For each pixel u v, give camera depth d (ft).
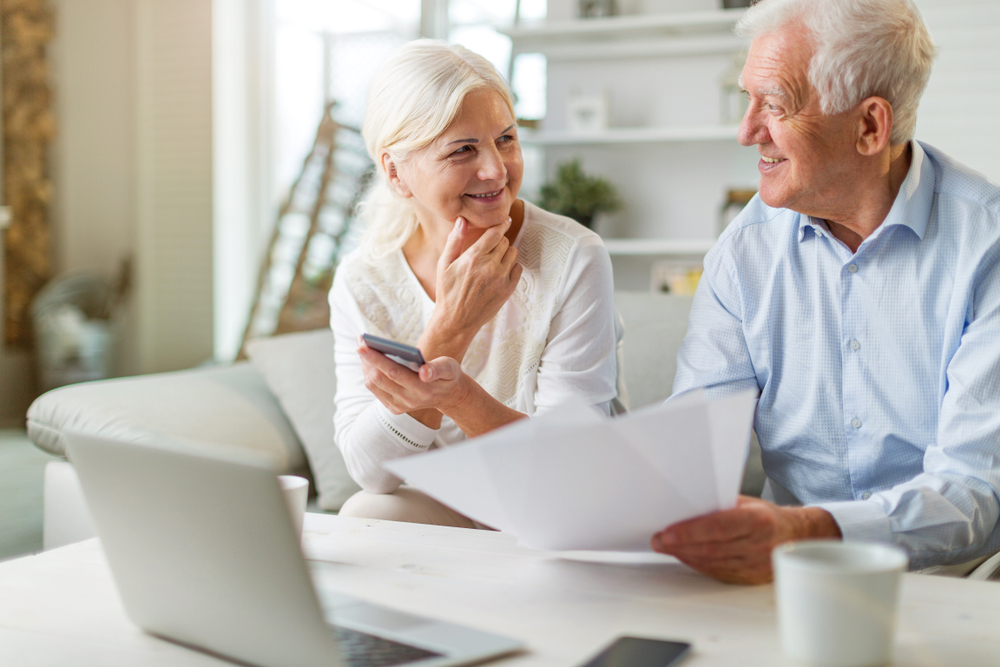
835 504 2.71
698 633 2.03
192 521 1.94
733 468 2.20
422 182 4.10
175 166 16.76
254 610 1.90
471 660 1.87
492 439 2.00
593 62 14.37
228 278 17.78
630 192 14.29
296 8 18.22
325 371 6.08
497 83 4.12
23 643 2.11
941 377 3.55
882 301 3.71
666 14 13.67
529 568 2.56
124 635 2.16
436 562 2.63
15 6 16.55
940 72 9.77
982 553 3.33
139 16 16.71
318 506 5.79
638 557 2.59
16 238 16.76
